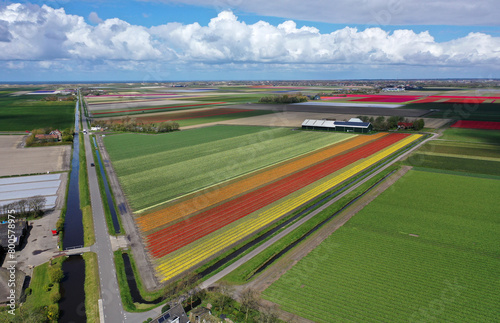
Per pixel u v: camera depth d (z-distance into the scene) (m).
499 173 75.62
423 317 33.09
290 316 33.19
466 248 45.09
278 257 44.22
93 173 80.31
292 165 83.62
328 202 61.22
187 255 45.09
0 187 73.25
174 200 62.84
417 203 60.19
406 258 43.00
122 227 53.16
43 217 58.34
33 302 36.91
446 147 99.00
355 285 37.97
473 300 35.34
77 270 43.19
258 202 61.53
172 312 32.44
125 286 39.06
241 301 35.44
